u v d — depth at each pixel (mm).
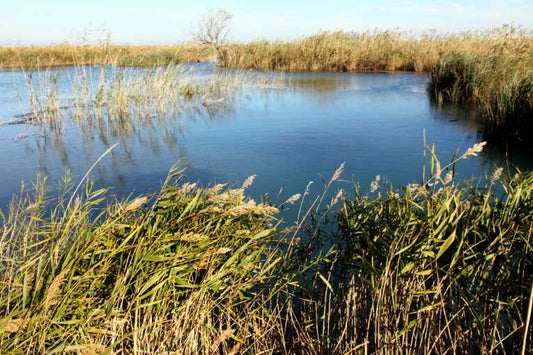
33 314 1727
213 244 2361
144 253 2066
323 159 6684
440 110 10477
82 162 6938
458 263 2156
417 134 8141
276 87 15812
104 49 10984
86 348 1728
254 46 24203
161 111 11352
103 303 1990
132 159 7059
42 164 6863
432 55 19656
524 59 11062
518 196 2156
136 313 1986
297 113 10688
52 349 1772
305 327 2383
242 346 2301
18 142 8312
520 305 2031
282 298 2701
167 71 12656
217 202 2473
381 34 23016
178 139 8367
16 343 1680
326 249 3230
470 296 2123
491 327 2096
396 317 2182
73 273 1887
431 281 2320
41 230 2348
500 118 7523
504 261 2070
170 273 2092
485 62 11578
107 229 2193
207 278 2178
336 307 2441
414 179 5598
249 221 2650
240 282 2344
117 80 11672
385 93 13641
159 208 2477
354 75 19453
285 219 4395
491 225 2236
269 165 6484
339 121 9578
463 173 5762
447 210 2244
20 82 17422
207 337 2217
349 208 2803
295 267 2652
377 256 2301
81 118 10422
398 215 2438
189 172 6289
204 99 13039
